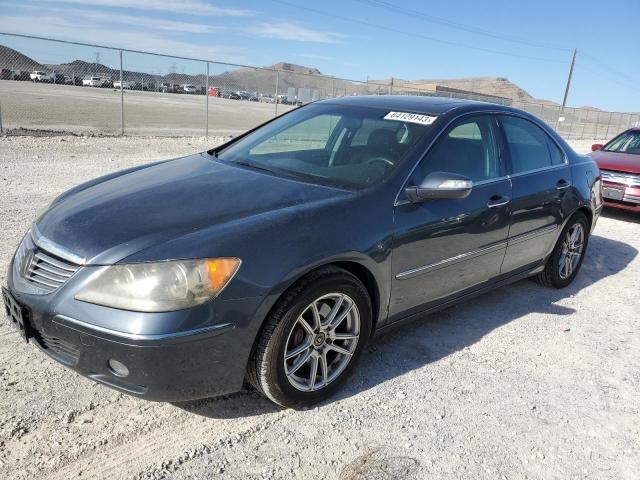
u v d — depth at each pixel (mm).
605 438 2967
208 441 2670
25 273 2715
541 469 2680
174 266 2443
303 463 2570
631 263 6254
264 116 26766
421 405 3102
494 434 2908
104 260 2484
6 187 7461
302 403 2936
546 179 4484
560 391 3387
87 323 2416
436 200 3447
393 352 3684
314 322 2885
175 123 20516
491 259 4016
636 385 3541
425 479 2529
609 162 8656
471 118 3943
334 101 4422
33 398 2865
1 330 3492
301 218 2830
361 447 2713
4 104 21344
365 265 3021
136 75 18750
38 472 2369
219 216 2793
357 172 3402
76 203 3090
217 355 2535
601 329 4348
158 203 2963
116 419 2771
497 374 3514
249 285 2551
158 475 2422
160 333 2371
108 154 11391
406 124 3732
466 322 4266
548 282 5043
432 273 3506
